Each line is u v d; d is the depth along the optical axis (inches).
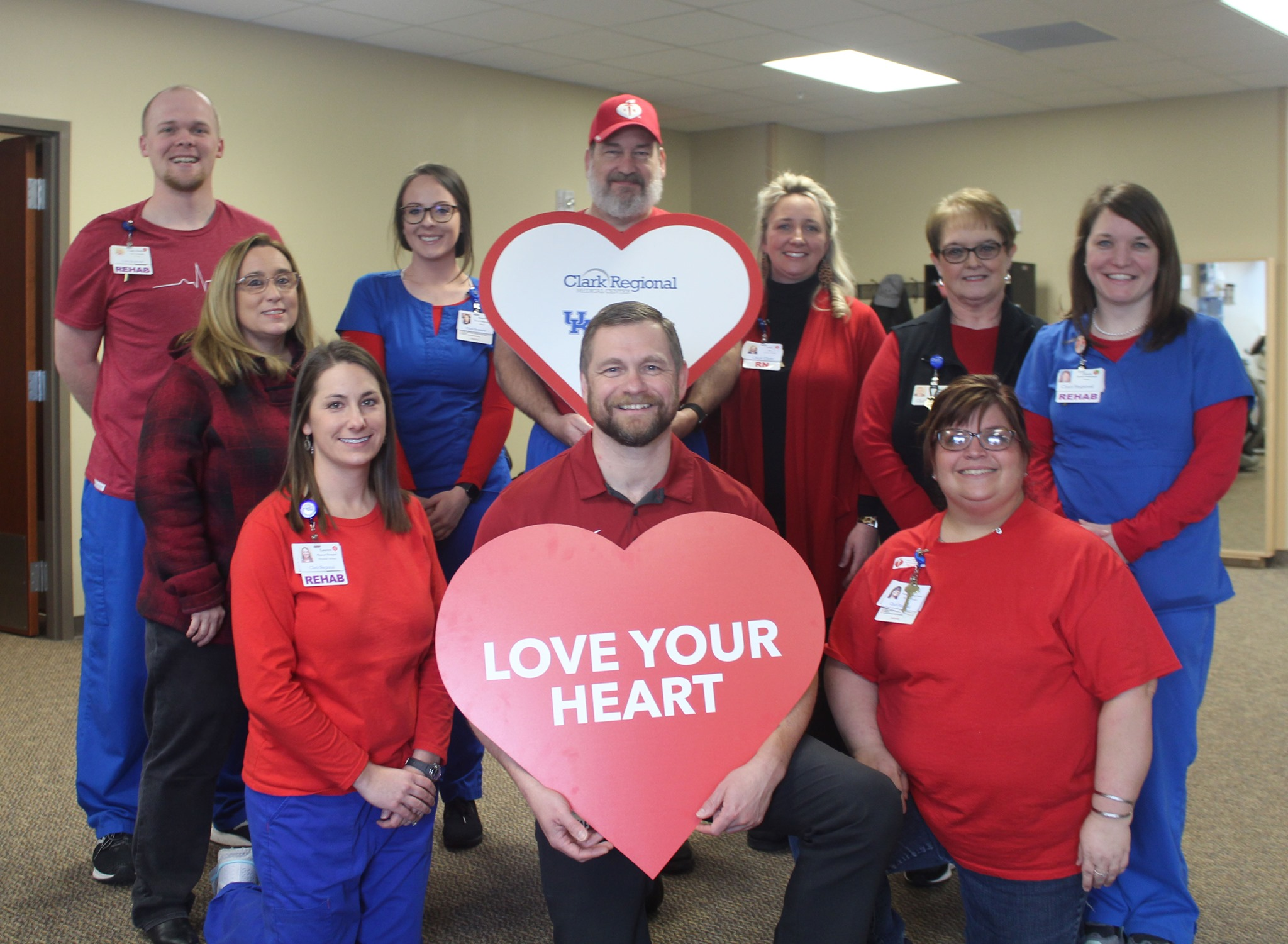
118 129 202.8
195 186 103.1
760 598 71.1
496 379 105.0
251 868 81.2
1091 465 85.4
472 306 107.5
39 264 197.0
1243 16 217.0
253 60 222.4
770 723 69.7
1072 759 71.5
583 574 70.2
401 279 108.0
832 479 105.0
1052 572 71.8
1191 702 84.6
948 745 73.0
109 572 100.7
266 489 85.4
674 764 68.4
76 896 99.3
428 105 255.4
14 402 200.1
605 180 97.4
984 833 73.1
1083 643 70.7
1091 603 70.7
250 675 71.1
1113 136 303.1
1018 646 71.4
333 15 217.0
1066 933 73.4
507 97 272.8
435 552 82.7
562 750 68.2
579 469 74.7
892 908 82.4
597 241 91.1
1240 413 81.6
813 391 104.2
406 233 106.6
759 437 105.6
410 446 106.7
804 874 69.1
